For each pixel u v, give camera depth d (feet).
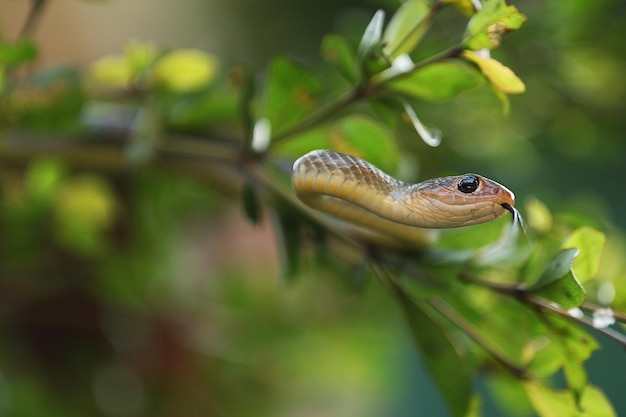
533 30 3.27
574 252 2.65
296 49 3.64
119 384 3.51
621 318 2.66
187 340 3.55
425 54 3.14
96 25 4.27
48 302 3.44
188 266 3.51
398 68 2.71
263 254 3.73
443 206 2.69
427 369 2.70
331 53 2.76
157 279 3.45
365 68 2.72
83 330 3.48
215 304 3.61
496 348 2.77
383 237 2.76
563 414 2.69
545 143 3.49
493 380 2.80
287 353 3.77
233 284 3.63
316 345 3.84
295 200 2.81
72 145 3.04
